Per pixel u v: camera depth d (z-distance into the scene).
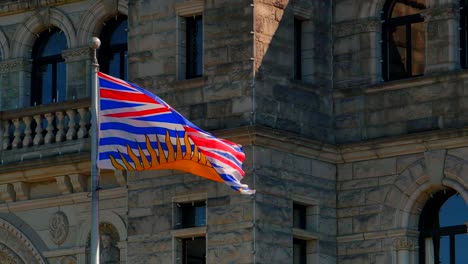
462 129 79.75
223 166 72.88
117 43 88.25
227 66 80.56
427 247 81.56
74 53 88.38
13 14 90.38
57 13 89.25
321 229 82.12
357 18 83.75
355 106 83.19
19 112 87.56
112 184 84.94
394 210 81.56
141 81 83.06
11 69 90.12
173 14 82.44
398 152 81.62
